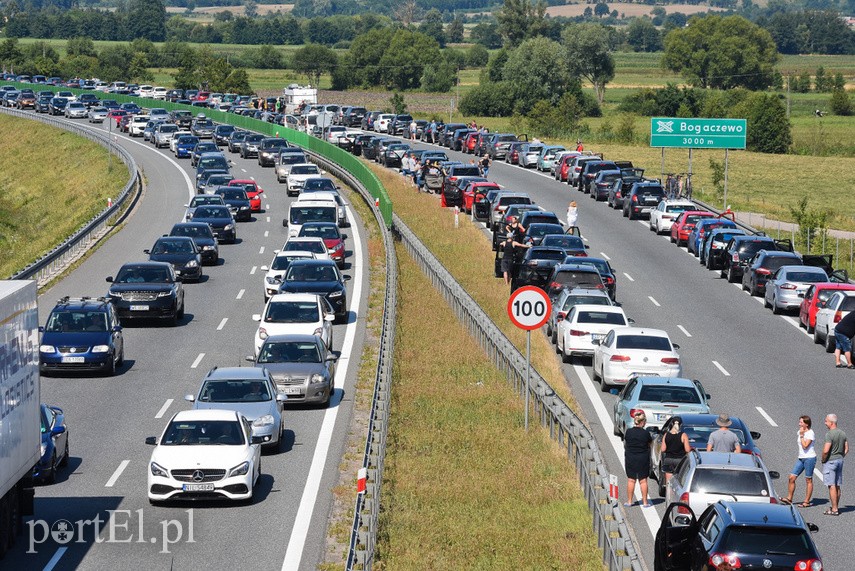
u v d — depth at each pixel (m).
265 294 139.12
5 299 57.16
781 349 120.62
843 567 60.22
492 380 103.81
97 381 103.12
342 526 65.94
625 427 81.75
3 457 56.31
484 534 65.50
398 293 144.75
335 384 103.12
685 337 125.38
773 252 149.62
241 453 69.94
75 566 58.78
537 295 87.25
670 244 190.75
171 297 126.38
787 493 75.56
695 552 53.94
